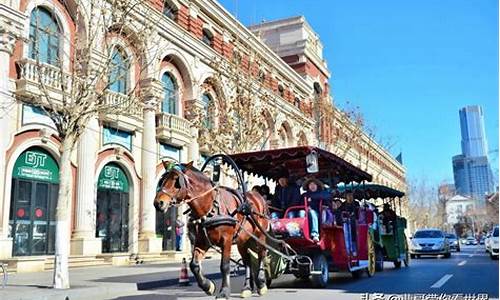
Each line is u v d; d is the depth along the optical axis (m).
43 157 20.11
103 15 15.73
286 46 48.75
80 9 17.34
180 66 28.33
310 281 13.57
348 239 14.47
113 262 21.61
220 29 32.91
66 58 20.39
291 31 49.88
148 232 24.56
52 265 18.89
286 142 40.62
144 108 25.22
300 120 42.59
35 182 19.67
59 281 12.75
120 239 23.75
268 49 38.19
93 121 21.98
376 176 63.94
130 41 18.61
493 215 87.38
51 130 19.94
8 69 18.38
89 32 15.10
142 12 21.08
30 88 18.50
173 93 28.00
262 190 12.96
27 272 17.45
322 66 51.81
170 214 27.41
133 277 15.74
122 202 24.09
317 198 12.74
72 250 20.58
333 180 14.82
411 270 18.36
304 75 47.59
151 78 24.55
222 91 30.16
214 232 9.05
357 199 18.14
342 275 16.52
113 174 23.64
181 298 11.27
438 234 28.61
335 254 13.65
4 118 18.00
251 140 25.23
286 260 12.04
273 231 11.88
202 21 31.19
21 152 18.86
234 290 12.49
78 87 14.20
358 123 42.88
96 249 21.17
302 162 13.29
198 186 9.07
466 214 127.69
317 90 51.03
